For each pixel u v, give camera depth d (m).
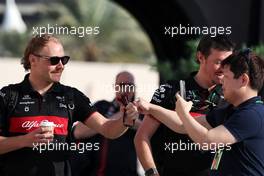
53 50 12.84
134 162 18.88
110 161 18.50
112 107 18.30
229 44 13.33
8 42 86.75
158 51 30.97
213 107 13.45
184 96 13.02
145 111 12.73
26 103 12.74
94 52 91.38
